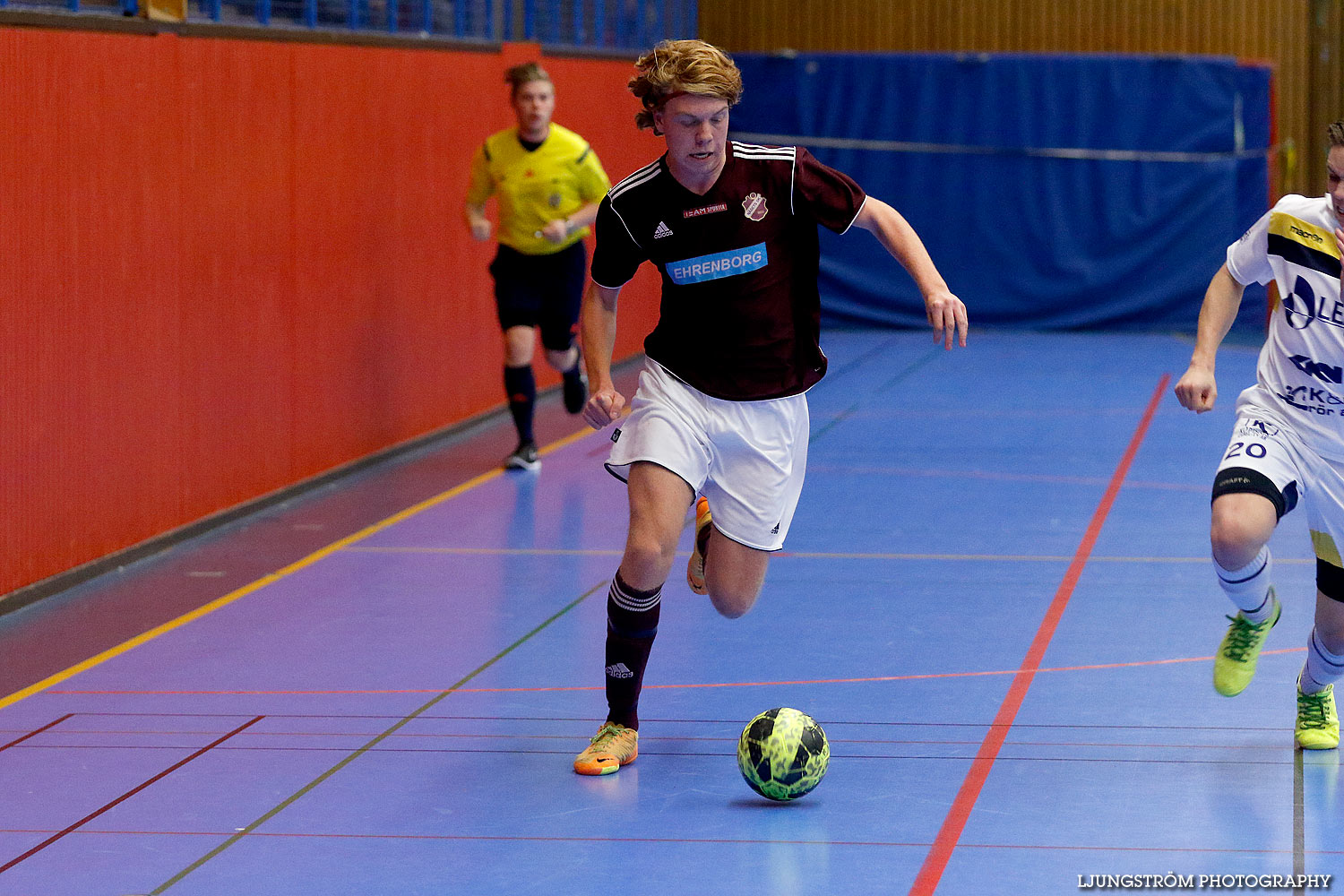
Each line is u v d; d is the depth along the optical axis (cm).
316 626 1134
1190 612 1132
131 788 817
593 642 1084
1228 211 2833
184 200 1394
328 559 1339
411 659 1048
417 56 1842
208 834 753
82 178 1244
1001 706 928
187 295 1408
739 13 3078
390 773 834
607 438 1928
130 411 1326
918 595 1195
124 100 1295
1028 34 2989
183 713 943
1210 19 2927
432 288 1912
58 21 1205
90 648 1085
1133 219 2853
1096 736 873
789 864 702
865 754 851
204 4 1445
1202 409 789
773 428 805
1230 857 699
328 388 1675
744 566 823
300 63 1587
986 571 1267
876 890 670
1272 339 810
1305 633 1073
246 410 1518
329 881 694
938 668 1007
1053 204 2870
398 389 1831
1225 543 748
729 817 763
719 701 951
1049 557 1309
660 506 789
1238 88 2820
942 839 728
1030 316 2912
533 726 911
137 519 1343
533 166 1650
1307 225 763
